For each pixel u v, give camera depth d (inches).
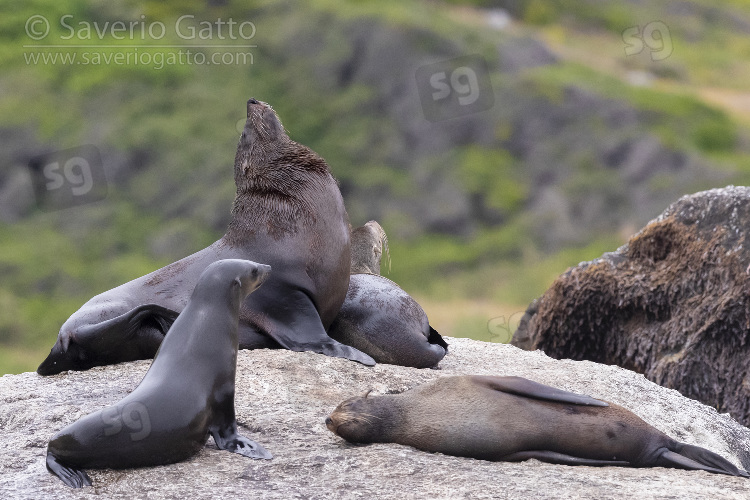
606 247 4522.6
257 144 1132.5
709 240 1524.4
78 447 762.8
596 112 5187.0
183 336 820.6
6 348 3695.9
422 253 4606.3
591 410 839.1
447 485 745.6
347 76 5398.6
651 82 5782.5
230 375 828.0
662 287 1549.0
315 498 721.0
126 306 1102.4
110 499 726.5
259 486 744.3
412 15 5595.5
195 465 784.3
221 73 5378.9
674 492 741.3
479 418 826.2
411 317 1176.8
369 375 1026.1
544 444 823.1
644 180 4820.4
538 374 1141.1
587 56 5989.2
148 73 5157.5
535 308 1753.2
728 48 6717.5
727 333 1459.2
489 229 4788.4
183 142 4874.5
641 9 6860.2
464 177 4921.3
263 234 1106.1
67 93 5009.8
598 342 1626.5
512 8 6461.6
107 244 4498.0
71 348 1075.3
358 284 1197.7
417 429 837.2
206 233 4606.3
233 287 847.1
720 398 1449.3
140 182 4793.3
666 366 1501.0
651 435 839.1
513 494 726.5
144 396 778.8
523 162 5068.9
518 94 5251.0
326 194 1126.4
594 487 747.4
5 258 4274.1
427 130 5167.3
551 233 4667.8
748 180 4662.9
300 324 1086.4
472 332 3270.2
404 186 4933.6
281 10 5708.7
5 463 805.2
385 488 739.4
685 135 5098.4
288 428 875.4
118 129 4906.5
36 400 964.6
